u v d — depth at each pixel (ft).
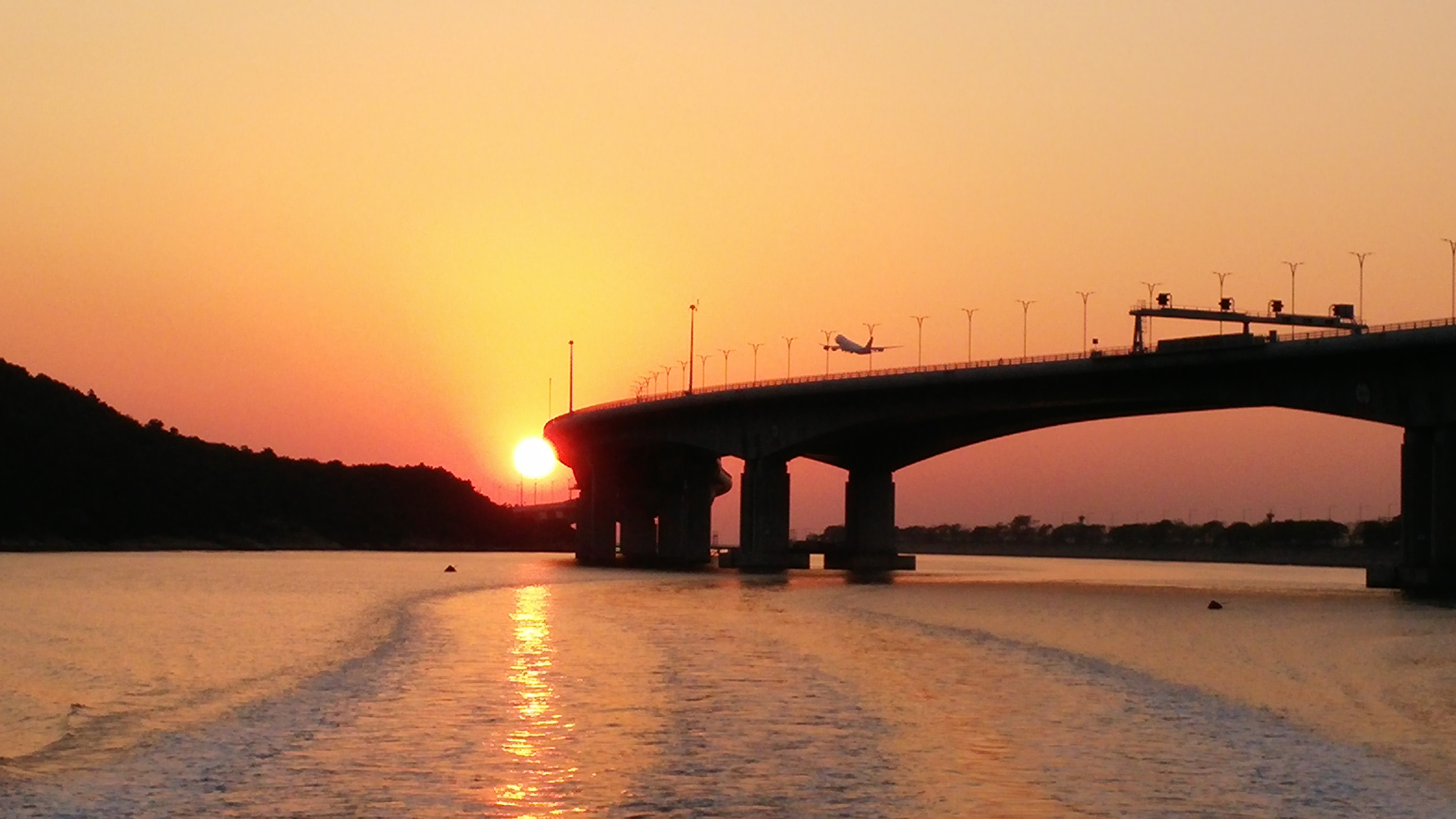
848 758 111.75
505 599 354.95
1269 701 148.05
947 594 403.75
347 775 104.68
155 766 108.27
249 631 255.50
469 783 101.96
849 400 529.04
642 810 94.32
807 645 211.00
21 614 310.65
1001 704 143.33
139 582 475.72
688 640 220.43
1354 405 392.27
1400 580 394.52
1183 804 96.43
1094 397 449.48
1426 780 104.58
